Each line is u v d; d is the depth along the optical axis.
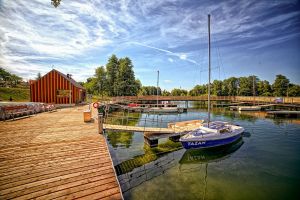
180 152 12.95
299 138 17.30
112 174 5.43
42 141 8.28
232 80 93.00
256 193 7.84
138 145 14.41
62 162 6.07
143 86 100.00
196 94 106.38
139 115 34.62
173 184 8.50
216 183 8.69
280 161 11.59
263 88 74.62
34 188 4.57
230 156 12.46
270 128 22.30
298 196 7.64
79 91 33.75
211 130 13.59
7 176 5.07
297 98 42.03
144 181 8.73
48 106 21.84
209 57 14.95
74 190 4.57
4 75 91.31
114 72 59.75
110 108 35.03
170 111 40.12
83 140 8.53
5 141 8.23
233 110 45.81
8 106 14.98
